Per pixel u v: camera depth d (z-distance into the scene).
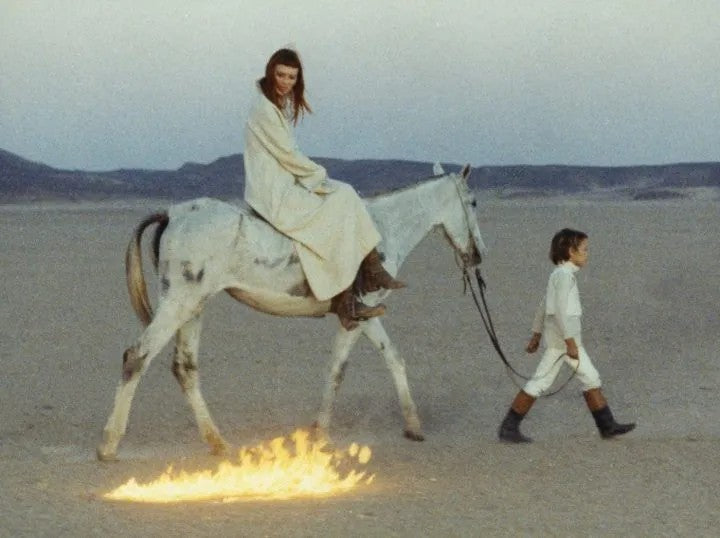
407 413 12.12
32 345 18.00
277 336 18.91
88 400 14.02
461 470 10.15
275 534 7.88
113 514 8.43
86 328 19.92
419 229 12.66
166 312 10.72
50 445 11.83
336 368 11.88
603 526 8.22
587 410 13.51
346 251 11.45
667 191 117.31
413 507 8.70
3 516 8.34
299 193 11.34
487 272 30.14
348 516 8.38
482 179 130.62
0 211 83.50
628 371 15.77
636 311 21.77
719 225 54.12
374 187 127.75
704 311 21.66
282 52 11.52
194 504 8.79
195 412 11.27
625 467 10.17
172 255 10.74
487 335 18.94
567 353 11.61
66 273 29.95
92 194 114.94
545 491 9.30
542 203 105.50
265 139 11.41
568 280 11.56
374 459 10.73
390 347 12.12
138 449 11.66
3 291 25.56
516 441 11.65
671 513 8.62
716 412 13.25
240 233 10.98
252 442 11.99
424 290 25.86
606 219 62.44
